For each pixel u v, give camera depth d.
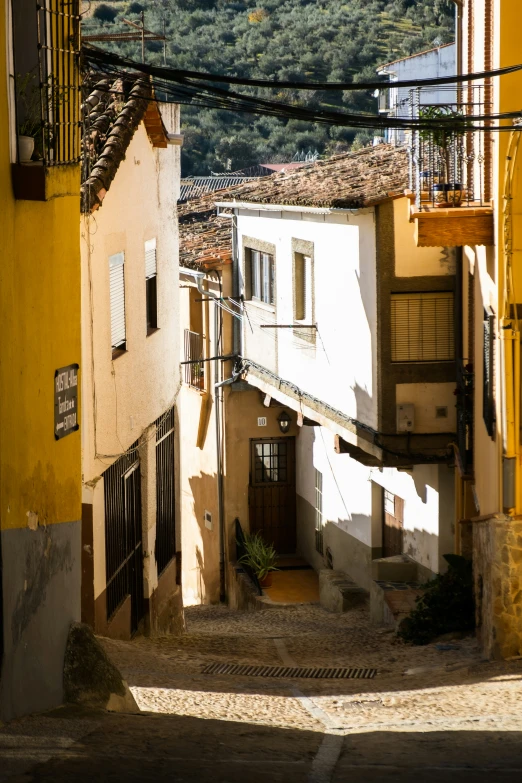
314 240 22.34
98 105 18.19
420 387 19.31
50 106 9.48
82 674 9.84
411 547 22.12
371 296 19.47
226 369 28.11
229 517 28.52
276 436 28.81
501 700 11.48
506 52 13.55
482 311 16.09
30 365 9.10
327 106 40.22
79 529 10.39
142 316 18.58
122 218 17.20
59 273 9.81
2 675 8.47
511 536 13.81
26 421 9.01
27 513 9.01
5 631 8.49
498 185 13.81
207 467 29.55
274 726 10.09
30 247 9.09
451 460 19.42
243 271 26.88
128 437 17.53
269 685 14.05
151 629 19.20
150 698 11.70
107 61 11.38
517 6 13.49
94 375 15.49
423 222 14.77
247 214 26.38
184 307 30.48
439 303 19.14
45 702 9.36
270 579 26.64
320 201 20.00
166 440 21.00
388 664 16.02
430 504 21.02
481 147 15.27
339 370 21.34
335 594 24.00
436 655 15.90
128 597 17.98
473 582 16.98
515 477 13.78
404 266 19.00
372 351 19.56
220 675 15.02
